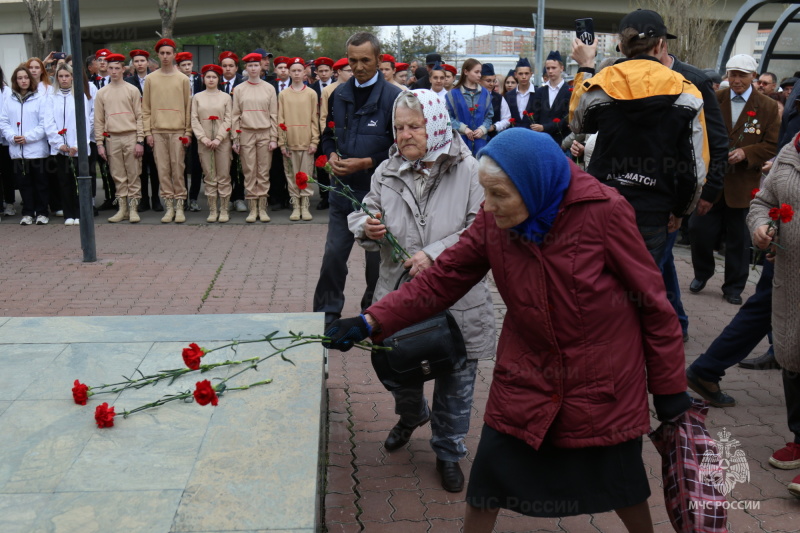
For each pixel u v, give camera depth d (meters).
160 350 4.02
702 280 7.84
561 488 2.83
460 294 3.09
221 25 37.91
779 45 12.31
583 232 2.67
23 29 32.22
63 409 3.37
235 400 3.43
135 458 2.95
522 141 2.61
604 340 2.71
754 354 6.13
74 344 4.12
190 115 11.70
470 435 4.66
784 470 4.26
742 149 7.27
